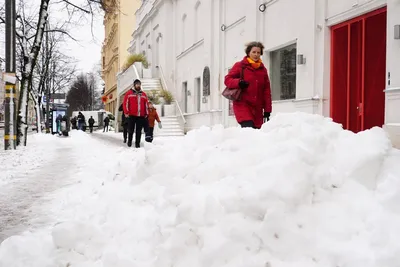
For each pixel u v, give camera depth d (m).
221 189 3.30
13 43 15.33
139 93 14.05
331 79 11.36
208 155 4.02
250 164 3.59
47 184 7.48
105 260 3.24
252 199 2.98
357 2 10.14
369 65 9.98
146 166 4.35
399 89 8.53
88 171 8.53
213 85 20.48
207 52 20.98
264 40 14.95
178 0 27.05
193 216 3.09
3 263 3.48
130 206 4.00
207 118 20.91
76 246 3.58
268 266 2.71
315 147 3.52
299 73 12.59
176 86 27.50
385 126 8.84
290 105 13.23
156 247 3.13
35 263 3.44
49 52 35.19
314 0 11.74
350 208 3.00
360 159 3.29
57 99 55.69
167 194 3.66
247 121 6.70
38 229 4.53
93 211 4.48
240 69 6.82
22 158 12.13
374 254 2.59
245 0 16.42
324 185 3.20
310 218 2.93
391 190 3.02
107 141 19.66
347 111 10.73
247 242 2.85
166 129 23.62
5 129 15.39
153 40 33.56
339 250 2.69
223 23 19.27
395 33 8.62
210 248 2.87
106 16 20.16
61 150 15.09
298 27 12.62
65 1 17.84
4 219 5.02
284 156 3.33
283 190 2.99
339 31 11.11
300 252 2.77
